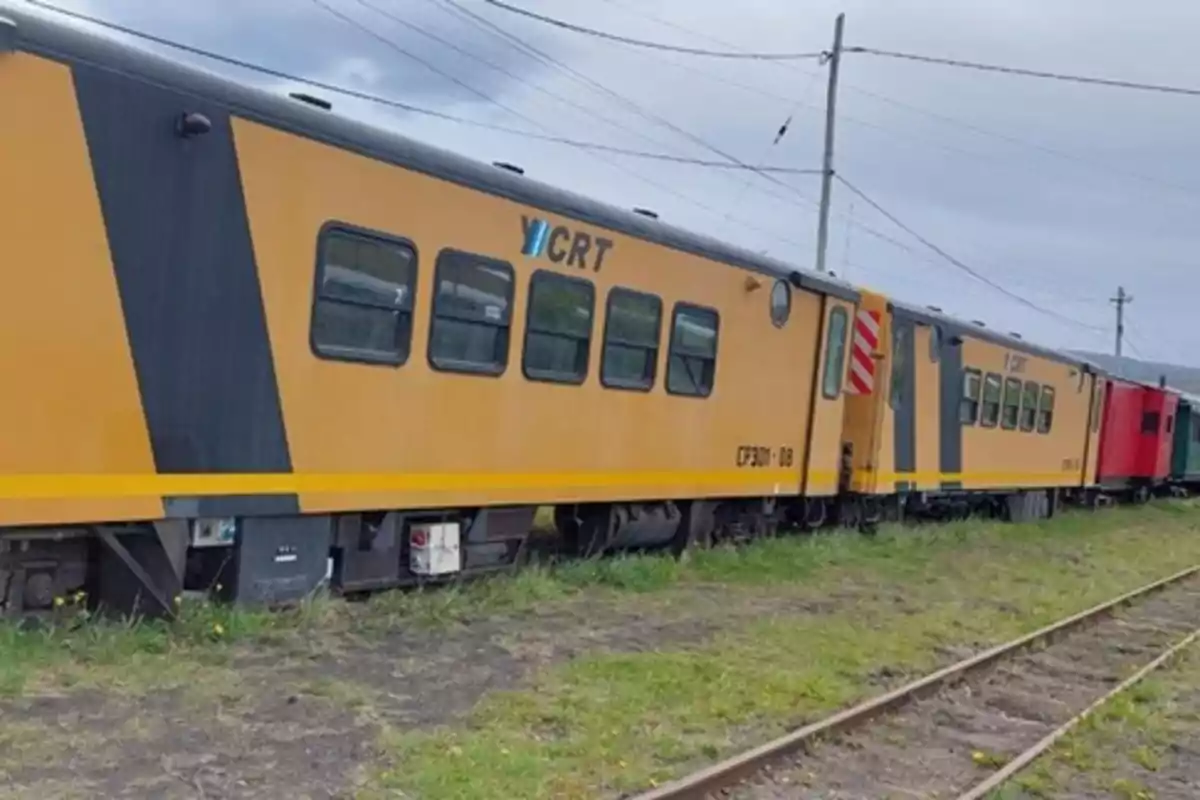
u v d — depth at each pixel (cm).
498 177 1025
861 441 1727
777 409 1473
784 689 834
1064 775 718
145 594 806
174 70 770
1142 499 3578
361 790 562
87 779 544
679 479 1293
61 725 610
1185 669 1070
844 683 883
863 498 1795
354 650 830
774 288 1447
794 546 1516
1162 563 1934
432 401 980
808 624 1084
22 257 695
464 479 1018
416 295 956
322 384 885
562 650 893
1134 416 3319
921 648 1037
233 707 674
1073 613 1304
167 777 556
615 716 726
